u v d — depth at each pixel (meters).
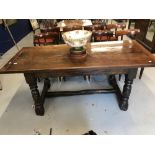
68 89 2.52
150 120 1.88
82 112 2.06
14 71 1.54
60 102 2.25
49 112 2.09
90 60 1.67
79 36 1.69
